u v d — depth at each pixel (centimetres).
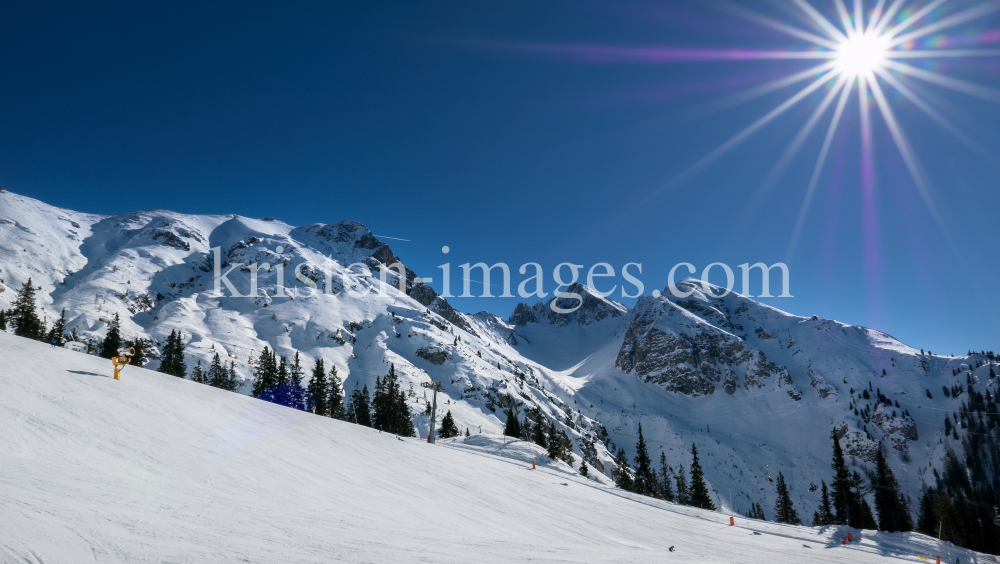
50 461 975
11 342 2245
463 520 1622
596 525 2306
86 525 650
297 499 1257
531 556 1064
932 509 7325
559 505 2612
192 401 2184
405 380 17650
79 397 1580
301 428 2505
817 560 2480
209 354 15762
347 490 1570
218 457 1446
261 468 1487
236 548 697
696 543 2409
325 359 19600
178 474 1155
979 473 19062
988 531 6612
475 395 18250
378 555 812
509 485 2817
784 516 9488
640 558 1284
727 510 17625
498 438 5762
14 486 750
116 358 2084
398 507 1529
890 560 2945
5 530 561
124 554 576
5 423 1147
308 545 801
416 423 12650
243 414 2328
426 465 2656
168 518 787
